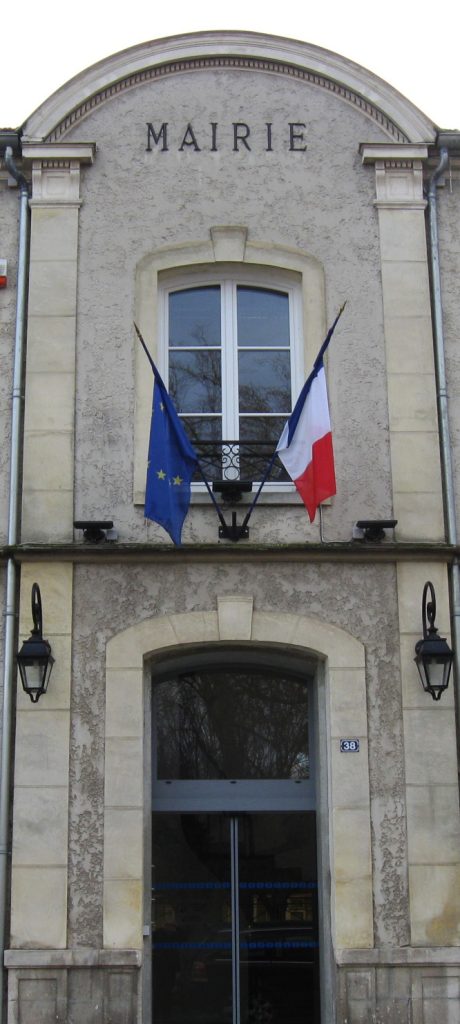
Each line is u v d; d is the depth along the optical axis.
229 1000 8.85
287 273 9.71
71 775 8.53
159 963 8.89
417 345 9.47
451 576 8.99
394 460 9.21
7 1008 8.14
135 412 9.25
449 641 8.85
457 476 9.26
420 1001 8.23
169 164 9.83
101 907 8.32
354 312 9.54
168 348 9.64
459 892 8.43
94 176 9.77
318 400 8.59
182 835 9.14
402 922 8.38
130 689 8.69
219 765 9.30
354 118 10.01
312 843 9.15
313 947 8.95
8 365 9.41
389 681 8.78
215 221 9.71
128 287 9.52
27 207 9.72
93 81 9.92
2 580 8.91
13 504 9.03
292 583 8.93
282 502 9.09
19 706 8.62
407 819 8.54
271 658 9.19
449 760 8.64
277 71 10.09
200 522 9.05
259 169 9.85
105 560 8.88
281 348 9.68
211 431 9.46
